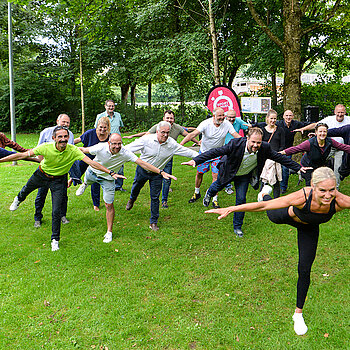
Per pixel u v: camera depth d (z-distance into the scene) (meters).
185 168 11.23
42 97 25.70
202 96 18.22
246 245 5.50
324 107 18.41
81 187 6.64
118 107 24.56
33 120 25.80
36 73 25.25
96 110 25.39
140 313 3.82
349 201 3.38
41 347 3.31
